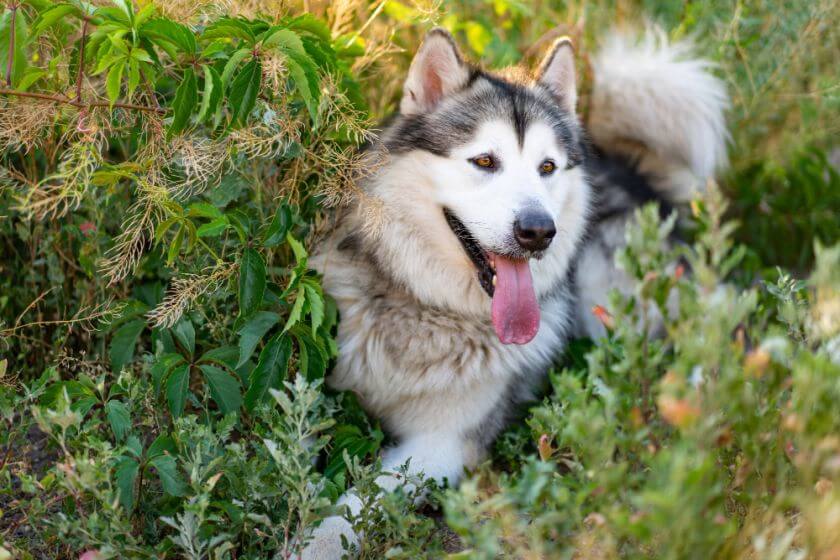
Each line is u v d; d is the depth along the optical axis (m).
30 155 3.09
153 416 2.58
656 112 4.45
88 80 2.66
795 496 1.76
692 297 1.88
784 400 2.17
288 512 2.30
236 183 2.87
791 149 4.89
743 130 4.94
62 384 2.42
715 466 2.01
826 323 1.88
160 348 2.61
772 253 4.77
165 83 2.96
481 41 4.54
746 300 1.81
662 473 1.59
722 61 4.74
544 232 2.75
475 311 3.05
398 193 3.04
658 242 1.88
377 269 3.04
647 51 4.55
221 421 2.39
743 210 4.88
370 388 3.04
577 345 3.58
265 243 2.60
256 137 2.55
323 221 2.98
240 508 2.27
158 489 2.55
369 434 2.99
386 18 4.73
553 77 3.38
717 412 1.93
